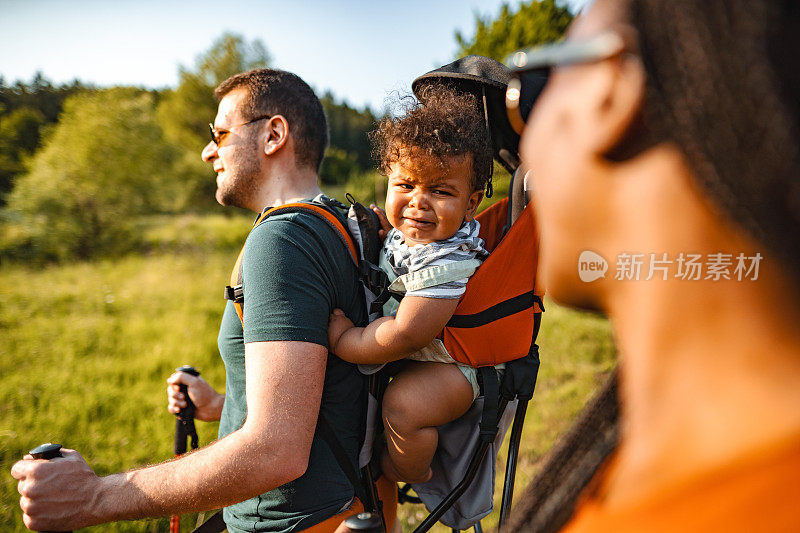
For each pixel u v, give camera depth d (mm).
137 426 4254
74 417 4305
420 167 1351
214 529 1681
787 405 271
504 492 1474
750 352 281
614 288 321
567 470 378
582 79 325
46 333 6352
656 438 302
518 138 1601
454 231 1414
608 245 319
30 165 15461
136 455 3828
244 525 1422
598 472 349
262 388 1228
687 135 281
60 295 8375
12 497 3252
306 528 1341
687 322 292
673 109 284
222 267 11203
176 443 1947
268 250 1302
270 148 1675
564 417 3939
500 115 1586
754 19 268
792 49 267
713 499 269
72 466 1242
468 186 1407
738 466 269
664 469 294
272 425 1199
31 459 1241
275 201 1700
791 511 249
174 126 23266
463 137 1364
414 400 1373
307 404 1241
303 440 1225
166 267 11039
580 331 5777
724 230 281
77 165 14930
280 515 1355
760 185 269
